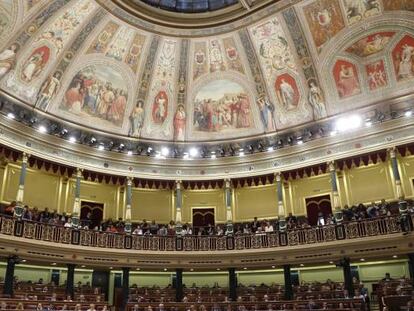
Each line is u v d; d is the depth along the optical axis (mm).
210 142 26297
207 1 23641
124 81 25641
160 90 26359
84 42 23250
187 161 25812
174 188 26297
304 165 23625
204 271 24406
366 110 22578
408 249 18922
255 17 23094
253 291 22750
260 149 25219
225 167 25578
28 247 19438
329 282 22422
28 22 20531
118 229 23531
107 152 24438
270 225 23672
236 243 23078
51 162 22359
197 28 24078
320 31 23000
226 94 26438
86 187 24828
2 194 21219
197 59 25875
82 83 24188
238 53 25219
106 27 23328
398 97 21750
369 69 22734
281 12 22719
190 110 26750
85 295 20562
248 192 26125
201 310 18828
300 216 24594
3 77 20656
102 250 21672
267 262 22250
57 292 20969
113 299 24188
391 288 17844
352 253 20281
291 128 24734
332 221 21688
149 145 26016
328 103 23828
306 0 21812
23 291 19406
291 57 24266
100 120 24875
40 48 21781
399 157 22219
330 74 23734
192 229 24984
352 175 23547
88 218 24031
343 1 21531
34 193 22625
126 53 24922
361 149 22094
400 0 20516
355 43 22641
